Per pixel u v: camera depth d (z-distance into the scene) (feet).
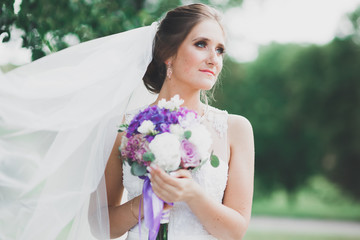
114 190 8.20
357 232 42.52
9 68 8.25
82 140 7.01
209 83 7.75
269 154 74.43
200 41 7.74
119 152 7.79
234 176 7.79
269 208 67.15
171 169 6.69
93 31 11.32
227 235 7.24
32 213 6.76
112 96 7.32
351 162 68.39
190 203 6.87
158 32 8.17
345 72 66.54
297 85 70.23
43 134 6.83
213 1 33.81
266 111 74.74
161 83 8.77
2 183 6.62
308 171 72.90
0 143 6.64
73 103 7.02
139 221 7.07
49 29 10.18
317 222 50.98
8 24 9.15
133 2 16.26
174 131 6.72
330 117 68.49
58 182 6.97
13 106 6.71
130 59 7.71
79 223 7.43
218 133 8.04
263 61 75.46
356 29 67.41
